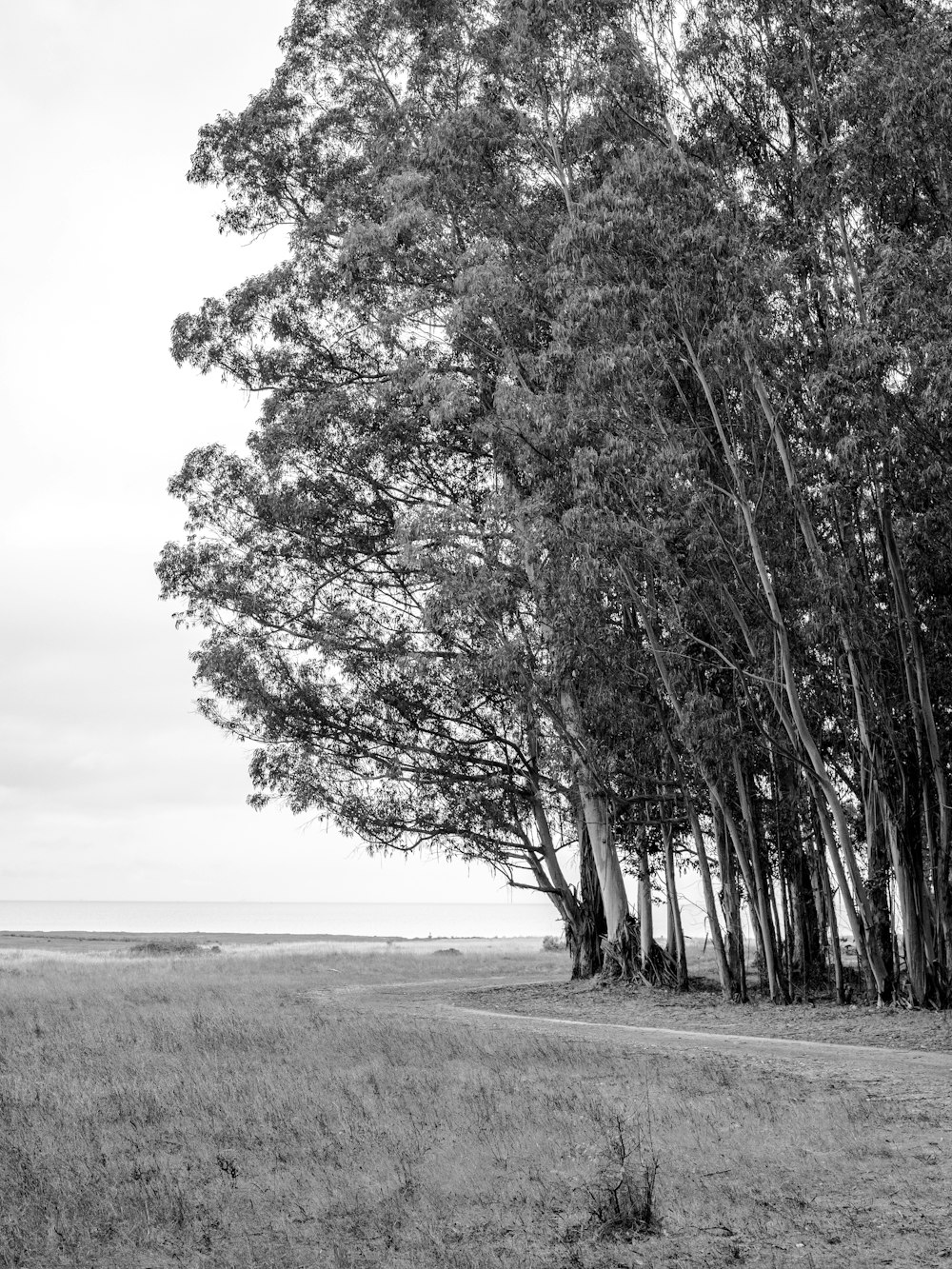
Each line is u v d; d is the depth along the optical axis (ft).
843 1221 27.22
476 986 112.16
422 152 92.99
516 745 111.96
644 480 75.20
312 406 109.19
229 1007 82.74
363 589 115.55
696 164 77.15
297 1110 41.06
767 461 78.28
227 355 116.67
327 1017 75.25
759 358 73.31
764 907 86.58
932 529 73.15
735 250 73.05
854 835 85.51
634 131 85.10
